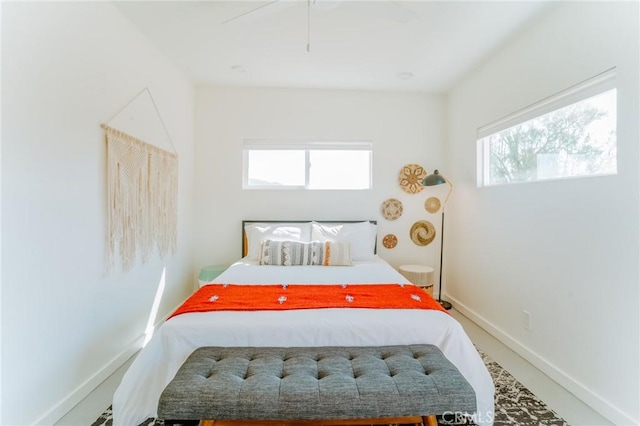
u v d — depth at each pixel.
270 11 1.58
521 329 2.17
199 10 1.92
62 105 1.52
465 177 2.97
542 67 1.98
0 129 1.23
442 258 3.33
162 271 2.55
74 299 1.61
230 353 1.38
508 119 2.34
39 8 1.38
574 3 1.72
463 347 1.52
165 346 1.46
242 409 1.10
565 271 1.79
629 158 1.42
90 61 1.70
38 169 1.39
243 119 3.25
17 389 1.30
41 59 1.40
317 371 1.28
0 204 1.23
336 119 3.30
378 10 1.50
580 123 1.75
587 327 1.64
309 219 3.32
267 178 3.38
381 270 2.49
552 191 1.89
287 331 1.48
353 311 1.62
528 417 1.52
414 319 1.56
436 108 3.37
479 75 2.72
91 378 1.73
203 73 2.88
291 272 2.41
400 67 2.71
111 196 1.87
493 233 2.51
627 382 1.43
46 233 1.44
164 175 2.53
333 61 2.60
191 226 3.19
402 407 1.12
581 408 1.59
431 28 2.09
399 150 3.35
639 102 1.38
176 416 1.10
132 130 2.10
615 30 1.48
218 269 2.96
